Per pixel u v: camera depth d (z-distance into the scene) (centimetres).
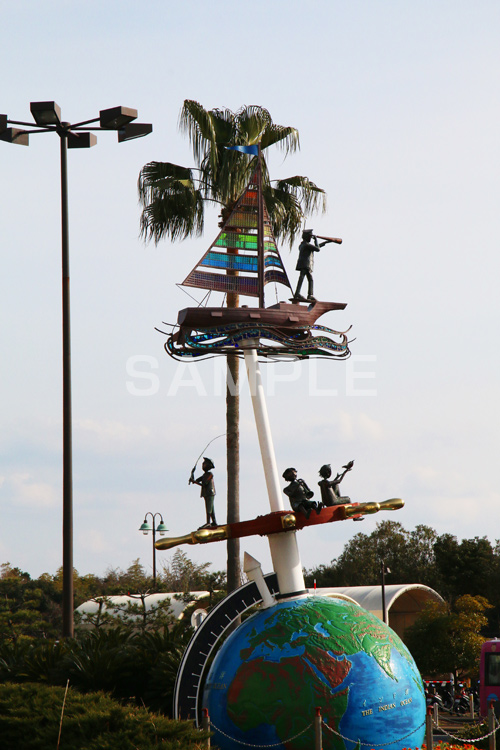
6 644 2183
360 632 1630
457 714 3781
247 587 1772
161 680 1906
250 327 1825
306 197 3058
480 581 6844
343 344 1972
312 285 1964
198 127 2925
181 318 1784
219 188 2883
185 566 7156
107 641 2106
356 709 1538
